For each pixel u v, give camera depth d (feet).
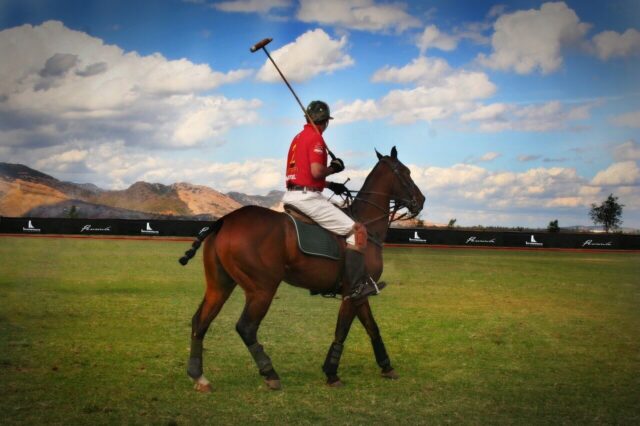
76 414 12.97
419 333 22.62
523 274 44.93
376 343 16.53
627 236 77.97
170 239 76.69
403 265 51.13
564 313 27.78
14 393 14.28
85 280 35.50
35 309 25.41
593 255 68.08
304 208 15.72
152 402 13.92
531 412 13.73
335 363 15.62
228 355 18.52
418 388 15.52
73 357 17.74
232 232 14.76
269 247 14.80
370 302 30.07
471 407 14.01
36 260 46.37
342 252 15.89
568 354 19.62
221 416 13.07
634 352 20.01
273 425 12.57
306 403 14.08
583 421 13.20
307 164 15.90
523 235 78.89
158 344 19.72
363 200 17.63
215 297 15.20
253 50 16.99
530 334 22.81
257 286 14.74
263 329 22.82
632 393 15.31
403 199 17.93
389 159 18.12
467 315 26.78
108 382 15.38
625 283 40.16
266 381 15.08
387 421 12.94
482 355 19.30
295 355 18.85
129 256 51.24
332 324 24.00
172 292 31.48
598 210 103.86
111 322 23.12
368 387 15.55
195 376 14.92
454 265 51.75
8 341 19.51
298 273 15.43
